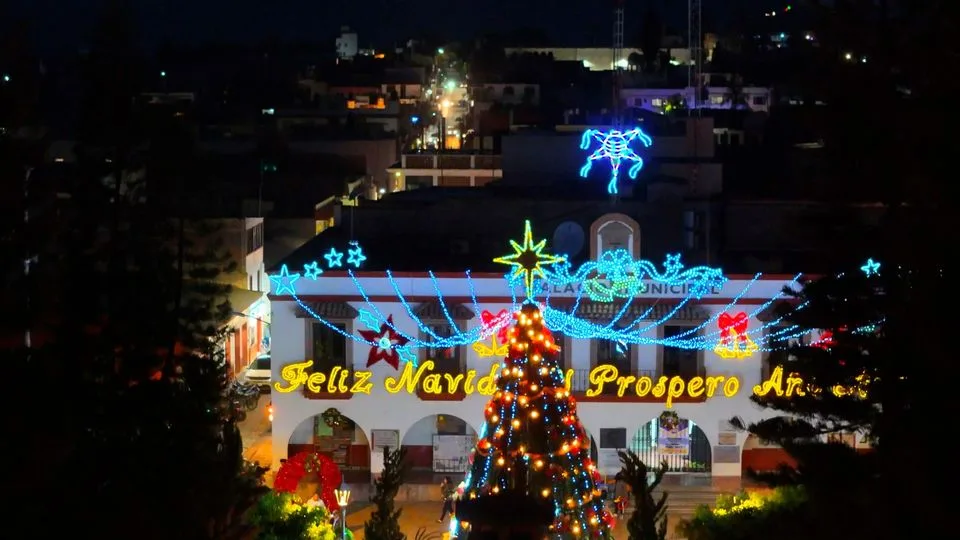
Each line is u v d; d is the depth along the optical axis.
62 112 82.81
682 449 52.56
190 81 144.62
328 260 52.62
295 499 41.53
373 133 104.56
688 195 58.34
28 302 39.88
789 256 54.56
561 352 52.28
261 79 143.62
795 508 36.38
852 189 36.81
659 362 52.28
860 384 37.56
